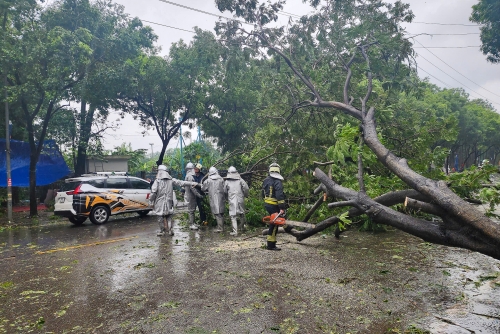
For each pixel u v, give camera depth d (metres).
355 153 5.78
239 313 3.93
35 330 3.72
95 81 14.29
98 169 24.52
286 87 10.81
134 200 12.31
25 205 19.94
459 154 48.50
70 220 11.77
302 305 4.10
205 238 8.32
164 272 5.59
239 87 18.80
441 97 35.59
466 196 6.05
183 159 24.02
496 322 3.56
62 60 12.46
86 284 5.16
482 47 13.96
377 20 9.08
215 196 9.02
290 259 6.08
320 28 9.80
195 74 17.56
